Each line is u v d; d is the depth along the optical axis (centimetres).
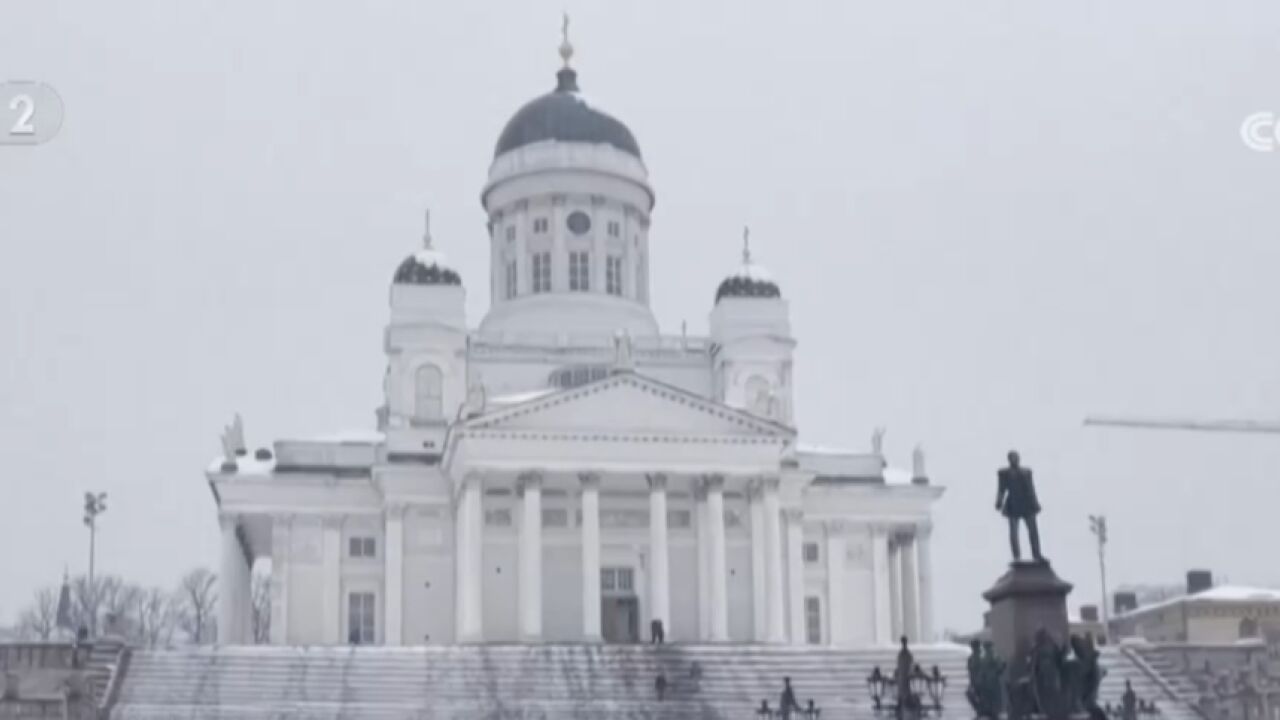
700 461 11188
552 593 11325
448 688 9031
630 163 13575
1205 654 9500
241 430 12194
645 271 13738
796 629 11794
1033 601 4725
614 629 11350
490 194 13700
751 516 11362
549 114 13600
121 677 8775
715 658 9500
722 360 12912
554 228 13275
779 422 11481
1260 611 13800
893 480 12812
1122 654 9531
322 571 11625
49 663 8644
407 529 11606
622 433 11069
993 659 4706
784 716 7506
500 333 12731
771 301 13025
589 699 9000
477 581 10894
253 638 15800
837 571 12456
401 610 11419
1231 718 8850
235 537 11675
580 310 13075
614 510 11575
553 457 11012
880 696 7038
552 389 12062
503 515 11369
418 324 12438
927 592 12631
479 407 11075
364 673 9119
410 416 12325
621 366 11419
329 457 11956
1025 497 4859
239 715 8412
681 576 11506
